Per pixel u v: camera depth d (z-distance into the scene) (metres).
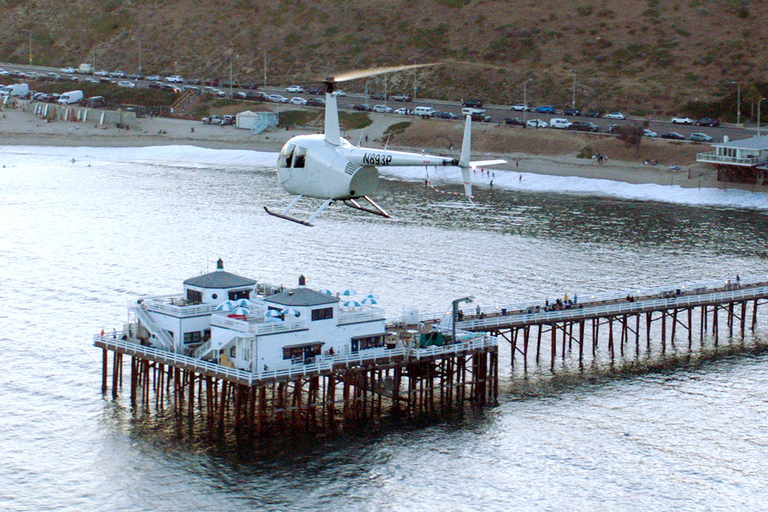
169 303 123.44
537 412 121.69
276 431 114.12
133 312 123.56
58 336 145.38
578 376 135.00
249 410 113.25
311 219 97.06
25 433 113.75
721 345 150.00
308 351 114.25
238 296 124.12
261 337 110.75
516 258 196.12
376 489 102.06
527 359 142.12
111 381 129.25
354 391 116.88
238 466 106.19
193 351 118.81
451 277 179.62
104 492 101.06
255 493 101.06
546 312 139.25
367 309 120.25
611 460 109.06
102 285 173.50
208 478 103.81
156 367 123.56
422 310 156.50
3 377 129.38
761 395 128.62
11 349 139.38
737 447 112.62
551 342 143.62
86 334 146.50
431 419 118.81
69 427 115.25
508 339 138.38
